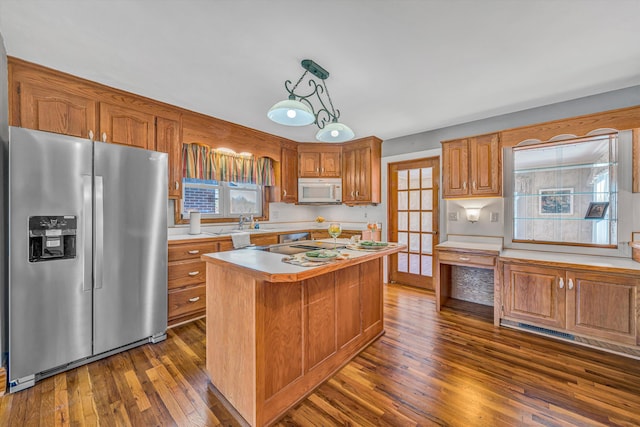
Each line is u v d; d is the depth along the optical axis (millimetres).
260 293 1469
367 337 2348
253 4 1467
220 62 2051
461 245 3121
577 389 1760
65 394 1710
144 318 2311
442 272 3273
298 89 2502
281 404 1585
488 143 3016
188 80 2336
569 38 1771
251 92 2570
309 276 1407
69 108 2260
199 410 1589
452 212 3480
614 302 2148
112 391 1742
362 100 2736
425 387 1792
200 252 2902
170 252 2660
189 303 2809
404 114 3139
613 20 1597
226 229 3850
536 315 2498
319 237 4543
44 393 1715
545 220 2934
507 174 3123
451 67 2125
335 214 4859
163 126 2850
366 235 3949
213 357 1795
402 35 1737
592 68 2146
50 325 1842
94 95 2385
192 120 3113
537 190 2977
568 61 2049
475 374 1926
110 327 2115
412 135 3975
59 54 1955
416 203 4031
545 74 2238
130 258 2219
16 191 1712
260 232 3654
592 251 2656
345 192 4371
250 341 1474
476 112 3080
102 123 2430
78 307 1958
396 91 2535
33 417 1521
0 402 1630
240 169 3768
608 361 2078
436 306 3129
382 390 1769
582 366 2016
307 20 1599
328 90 2510
